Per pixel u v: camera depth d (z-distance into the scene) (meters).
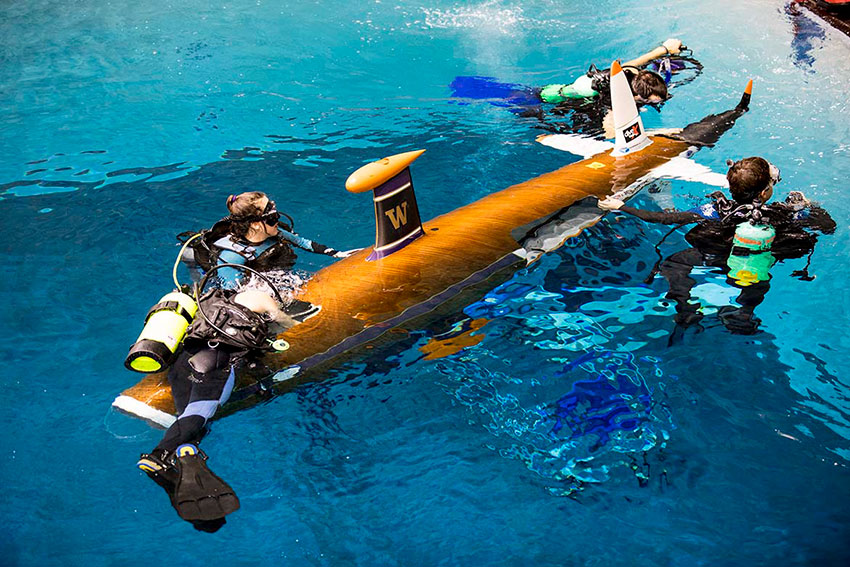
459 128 6.85
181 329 3.49
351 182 4.15
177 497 3.01
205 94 7.74
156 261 4.94
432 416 3.58
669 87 7.39
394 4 10.43
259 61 8.56
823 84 7.27
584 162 5.81
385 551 2.93
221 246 4.29
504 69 8.27
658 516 3.03
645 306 4.27
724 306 4.24
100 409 3.68
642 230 5.00
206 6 10.42
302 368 3.73
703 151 6.04
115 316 4.40
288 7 10.31
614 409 3.57
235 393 3.60
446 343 4.00
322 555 2.93
